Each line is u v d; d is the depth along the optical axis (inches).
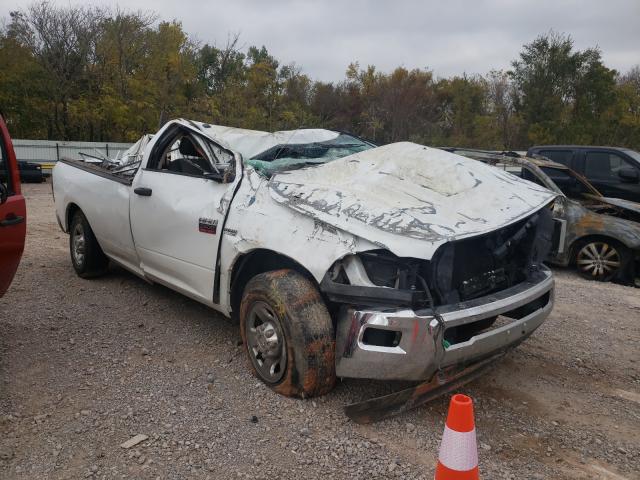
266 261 154.9
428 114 1717.5
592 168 348.5
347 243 124.3
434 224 124.3
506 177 166.1
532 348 183.9
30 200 539.5
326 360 131.1
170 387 144.3
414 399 128.0
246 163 163.3
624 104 1563.7
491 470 114.8
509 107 1630.2
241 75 1465.3
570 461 119.8
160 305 208.4
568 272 308.0
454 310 121.3
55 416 129.2
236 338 177.8
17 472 109.0
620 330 205.6
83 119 1197.7
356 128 1752.0
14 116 1173.1
